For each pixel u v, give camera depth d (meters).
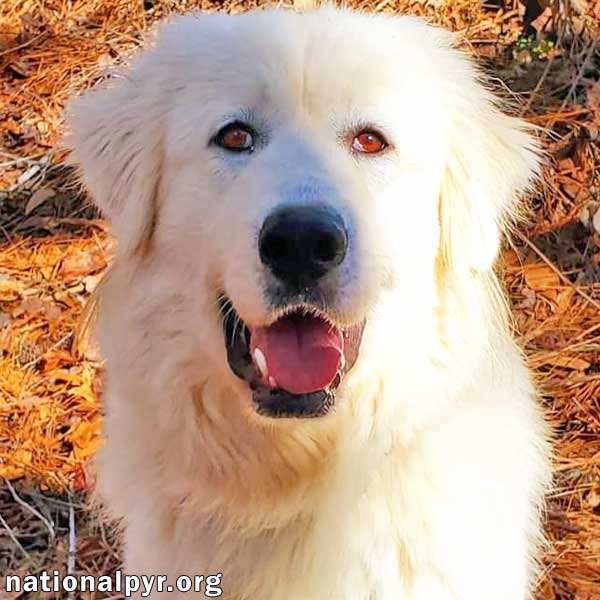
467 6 2.12
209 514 1.17
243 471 1.16
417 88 1.16
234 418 1.16
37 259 1.76
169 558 1.19
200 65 1.16
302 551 1.16
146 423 1.19
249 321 1.09
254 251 1.08
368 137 1.14
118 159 1.20
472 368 1.18
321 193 1.08
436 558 1.15
